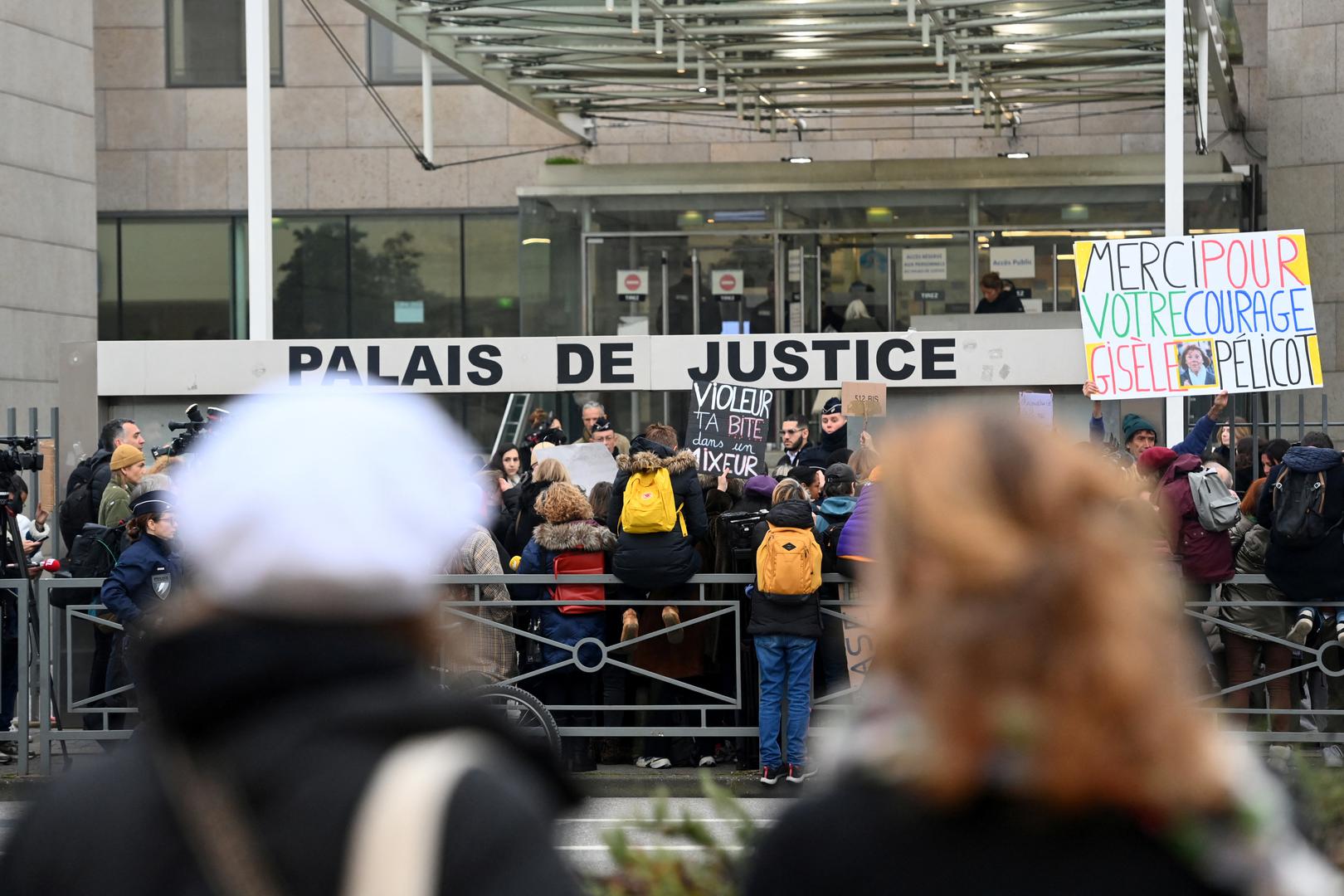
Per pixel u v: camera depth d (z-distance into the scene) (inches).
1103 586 98.0
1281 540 585.9
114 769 97.3
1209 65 1181.1
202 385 826.8
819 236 1228.5
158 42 1536.7
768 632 587.8
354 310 1531.7
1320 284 1248.8
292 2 1534.2
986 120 1336.1
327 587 95.4
